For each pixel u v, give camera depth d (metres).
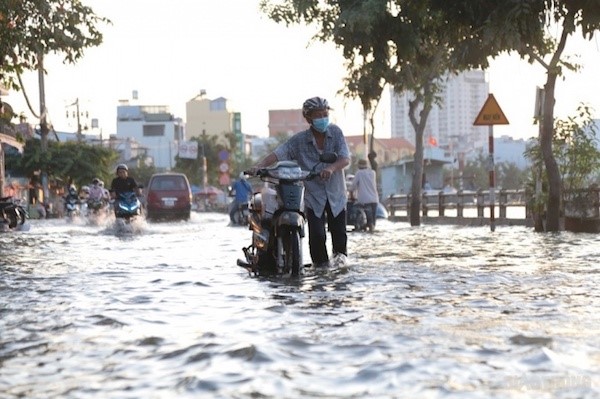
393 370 5.40
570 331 6.82
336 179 13.15
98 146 77.25
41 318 8.04
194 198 104.38
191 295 9.72
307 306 8.64
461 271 12.05
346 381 5.16
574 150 24.45
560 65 22.95
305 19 32.09
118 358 6.03
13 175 73.19
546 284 10.26
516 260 13.88
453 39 25.45
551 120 23.66
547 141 23.77
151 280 11.45
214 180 134.25
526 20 22.38
